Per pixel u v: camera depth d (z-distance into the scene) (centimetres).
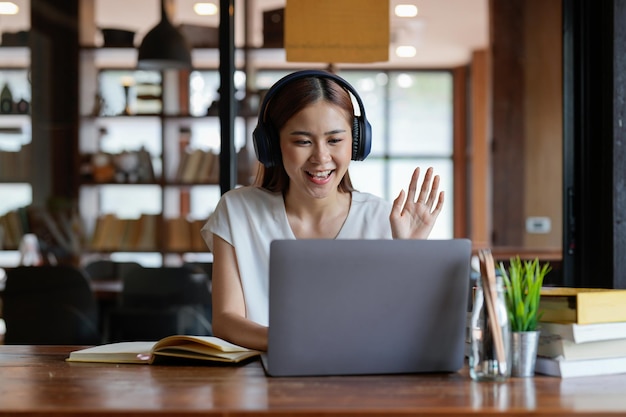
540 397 137
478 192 912
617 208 272
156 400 134
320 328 155
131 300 462
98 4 598
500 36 610
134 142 586
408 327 157
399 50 773
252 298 208
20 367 170
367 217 216
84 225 562
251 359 179
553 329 160
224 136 303
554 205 544
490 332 152
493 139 623
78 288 457
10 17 566
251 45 464
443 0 604
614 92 270
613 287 272
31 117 563
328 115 192
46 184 563
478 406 129
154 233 558
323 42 297
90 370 165
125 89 565
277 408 127
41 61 564
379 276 155
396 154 951
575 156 288
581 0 282
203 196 554
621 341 162
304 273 153
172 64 537
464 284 158
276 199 213
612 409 128
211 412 126
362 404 130
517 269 165
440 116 945
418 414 126
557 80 554
